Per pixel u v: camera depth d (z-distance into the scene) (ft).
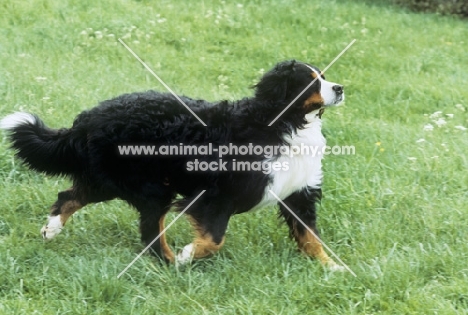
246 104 15.21
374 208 16.49
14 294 14.23
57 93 19.34
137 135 14.96
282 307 14.08
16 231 15.71
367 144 18.66
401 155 18.11
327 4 29.37
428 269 14.92
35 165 15.39
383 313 14.06
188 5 27.50
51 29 23.50
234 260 15.19
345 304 14.28
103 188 15.24
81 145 15.14
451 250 15.34
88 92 19.65
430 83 22.34
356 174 17.39
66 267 14.67
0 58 21.25
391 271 14.66
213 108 15.16
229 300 14.24
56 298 14.24
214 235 15.02
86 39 23.11
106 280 14.30
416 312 14.01
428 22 29.17
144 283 14.62
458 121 20.01
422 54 24.61
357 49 24.38
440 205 16.51
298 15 27.04
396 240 15.74
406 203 16.58
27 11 24.67
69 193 15.56
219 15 26.25
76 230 15.79
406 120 20.42
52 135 15.28
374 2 32.01
